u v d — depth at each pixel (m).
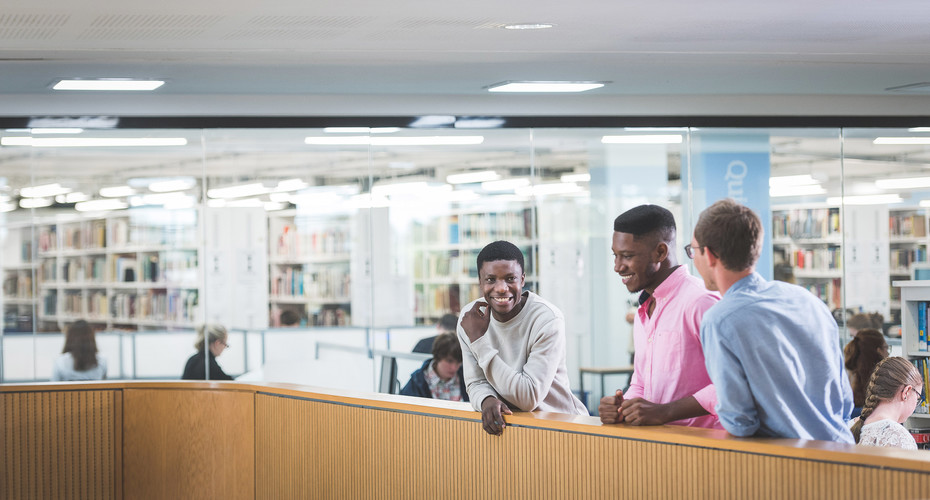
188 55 6.22
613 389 9.06
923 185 8.87
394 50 6.19
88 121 7.66
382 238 8.65
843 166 8.80
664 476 3.12
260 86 7.45
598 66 6.87
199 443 5.21
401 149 8.60
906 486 2.56
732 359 2.93
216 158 8.41
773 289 3.00
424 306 8.73
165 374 8.47
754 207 8.70
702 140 8.64
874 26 5.70
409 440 4.02
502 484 3.63
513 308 3.65
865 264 8.88
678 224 8.71
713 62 6.80
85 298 8.35
